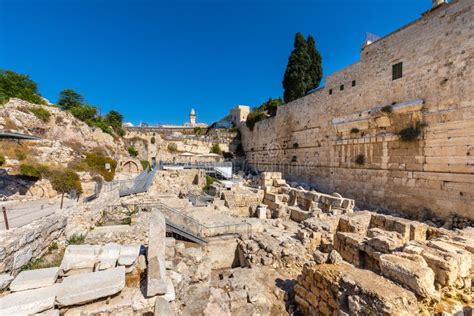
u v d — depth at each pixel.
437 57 14.21
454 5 13.46
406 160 15.73
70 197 15.36
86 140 32.81
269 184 23.77
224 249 11.95
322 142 24.17
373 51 18.75
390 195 16.78
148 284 5.18
